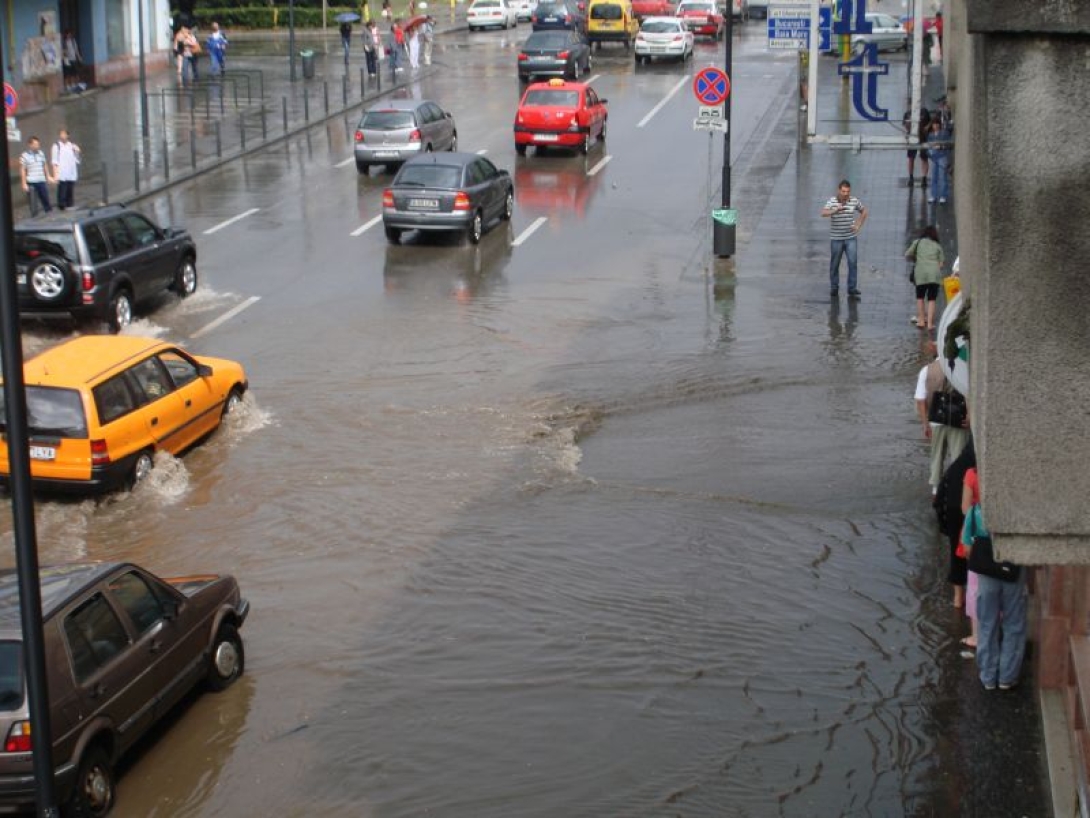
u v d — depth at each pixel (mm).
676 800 9219
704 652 11344
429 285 24828
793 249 27000
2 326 7633
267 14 67438
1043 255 5531
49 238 21188
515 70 52969
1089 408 5613
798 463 15891
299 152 38531
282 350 20781
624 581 12758
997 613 10359
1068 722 9414
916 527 13961
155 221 30328
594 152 38312
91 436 14539
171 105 44469
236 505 14789
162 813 9352
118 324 21891
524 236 28891
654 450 16406
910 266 25188
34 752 8000
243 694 10938
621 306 23219
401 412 17797
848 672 10945
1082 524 5719
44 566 10305
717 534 13836
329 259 26938
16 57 41031
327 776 9719
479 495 14953
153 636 10055
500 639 11664
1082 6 5266
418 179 27859
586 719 10336
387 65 53969
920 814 8938
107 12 47250
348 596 12586
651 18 54812
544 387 18844
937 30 42062
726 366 19797
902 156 36000
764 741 9945
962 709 10258
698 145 38688
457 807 9250
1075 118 5410
